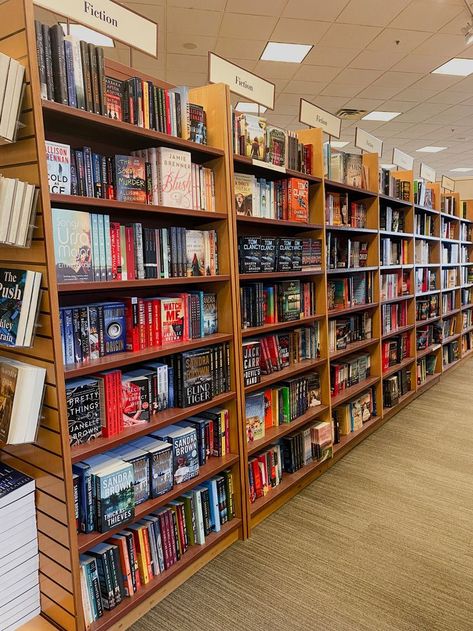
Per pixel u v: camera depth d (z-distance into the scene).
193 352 2.19
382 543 2.40
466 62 5.39
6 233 1.40
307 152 3.08
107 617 1.74
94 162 1.75
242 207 2.46
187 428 2.22
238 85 2.45
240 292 2.49
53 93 1.55
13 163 1.52
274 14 4.25
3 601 1.64
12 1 1.43
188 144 2.09
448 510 2.73
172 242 2.07
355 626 1.84
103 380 1.79
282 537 2.46
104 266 1.76
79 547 1.63
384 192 4.17
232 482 2.42
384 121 7.74
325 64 5.40
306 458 3.04
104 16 1.79
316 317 3.10
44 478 1.65
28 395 1.51
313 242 3.06
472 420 4.30
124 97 1.85
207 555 2.23
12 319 1.51
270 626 1.85
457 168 12.17
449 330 6.24
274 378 2.74
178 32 4.57
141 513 1.88
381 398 4.09
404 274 4.77
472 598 2.00
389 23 4.45
